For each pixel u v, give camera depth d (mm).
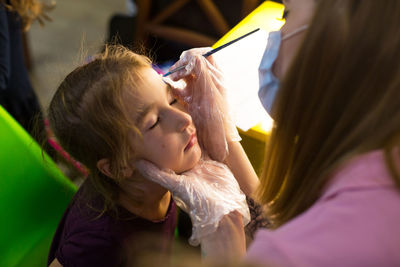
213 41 1892
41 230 958
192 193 682
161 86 691
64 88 691
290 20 624
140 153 681
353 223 409
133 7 2580
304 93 527
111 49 798
